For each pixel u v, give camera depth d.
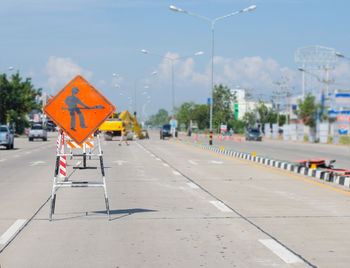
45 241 8.39
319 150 45.12
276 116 122.75
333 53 92.56
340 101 87.62
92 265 6.96
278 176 19.84
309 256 7.45
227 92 63.31
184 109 135.12
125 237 8.70
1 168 23.36
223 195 14.05
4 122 92.38
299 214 10.98
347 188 16.17
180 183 17.05
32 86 106.25
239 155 32.19
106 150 40.41
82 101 10.66
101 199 13.17
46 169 22.80
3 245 8.09
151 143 57.88
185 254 7.56
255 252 7.68
